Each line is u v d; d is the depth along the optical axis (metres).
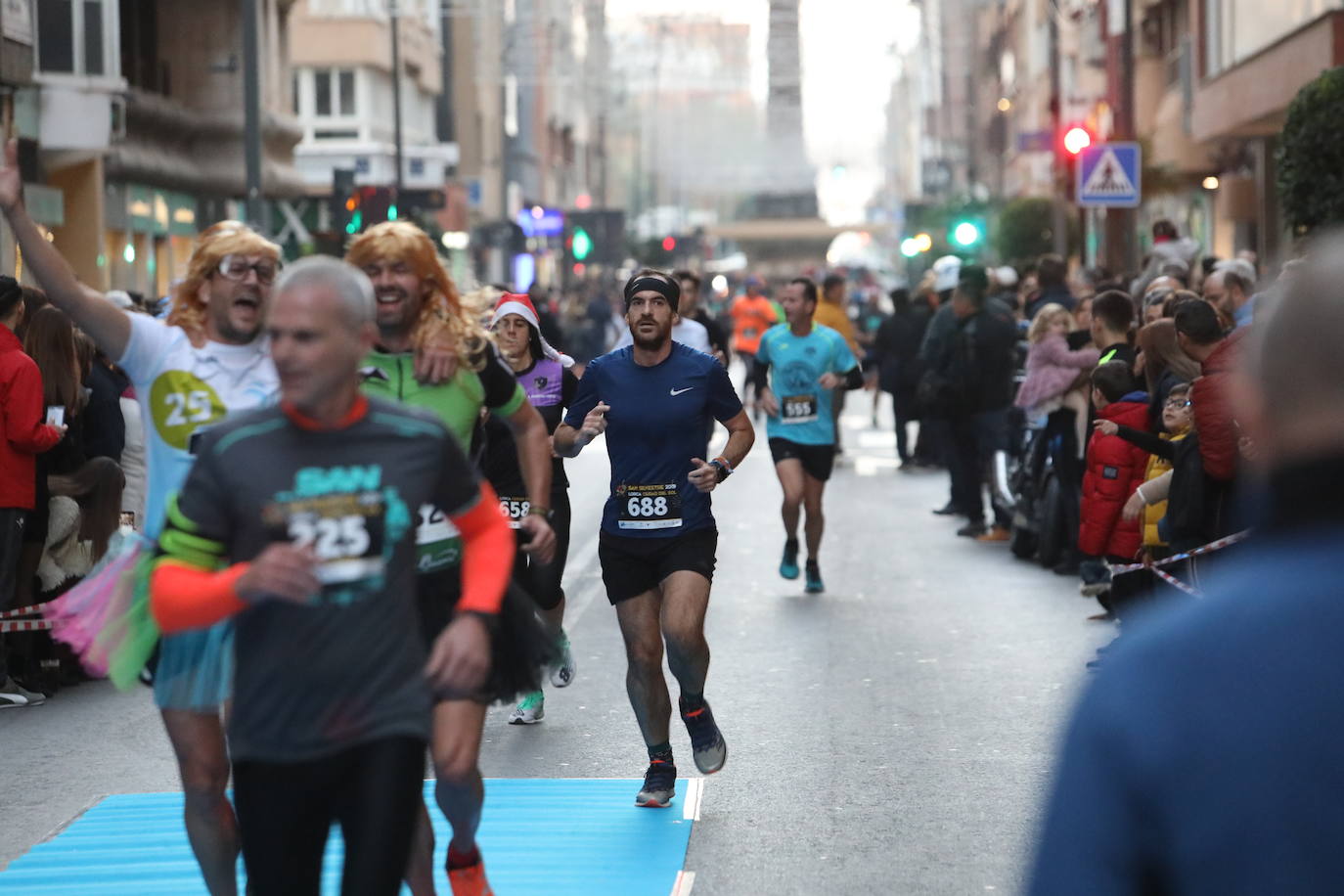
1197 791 4.47
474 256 142.38
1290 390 4.73
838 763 18.75
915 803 17.09
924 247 117.88
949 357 37.09
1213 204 85.88
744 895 14.33
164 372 12.13
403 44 125.19
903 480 49.81
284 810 9.34
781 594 30.55
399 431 9.40
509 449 20.05
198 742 11.65
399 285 12.33
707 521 17.02
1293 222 41.94
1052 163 85.25
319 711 9.21
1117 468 23.70
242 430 9.33
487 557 9.91
